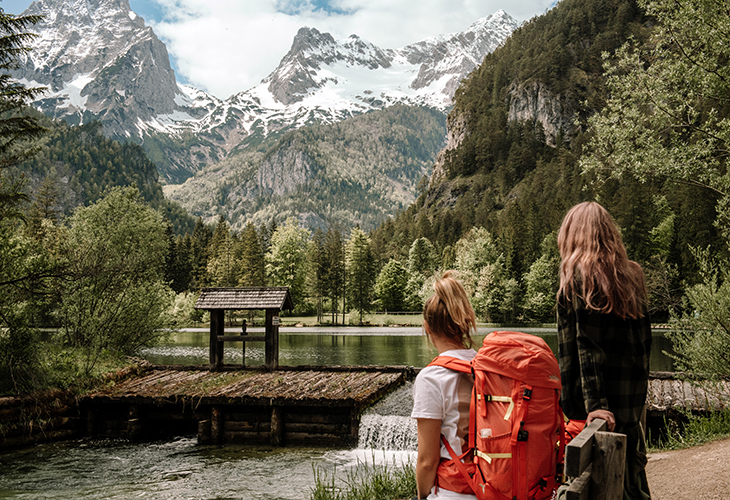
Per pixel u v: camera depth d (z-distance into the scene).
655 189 80.69
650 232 71.50
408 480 7.46
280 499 7.86
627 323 2.48
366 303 87.50
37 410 11.48
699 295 9.37
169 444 11.58
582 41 188.50
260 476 9.12
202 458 10.42
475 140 189.00
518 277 79.81
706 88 12.72
